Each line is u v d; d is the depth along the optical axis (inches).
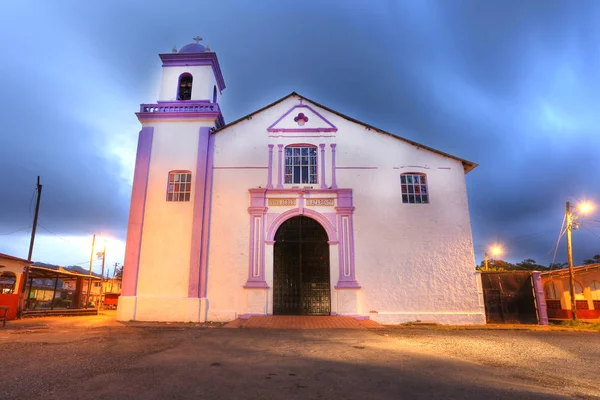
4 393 171.5
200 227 522.9
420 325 482.6
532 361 262.8
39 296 1459.2
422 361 250.8
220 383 191.9
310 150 567.5
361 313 499.8
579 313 703.1
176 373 211.8
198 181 541.0
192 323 478.6
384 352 282.8
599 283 718.5
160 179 545.6
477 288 512.1
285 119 573.9
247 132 567.5
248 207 537.6
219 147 560.1
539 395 175.8
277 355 267.3
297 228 538.9
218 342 325.1
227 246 522.9
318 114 576.4
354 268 514.9
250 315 496.1
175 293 505.0
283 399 166.9
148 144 559.2
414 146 562.9
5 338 352.2
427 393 176.9
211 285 509.0
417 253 522.3
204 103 581.6
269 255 520.1
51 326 467.2
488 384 194.4
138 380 195.9
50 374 207.8
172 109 581.0
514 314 510.6
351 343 323.9
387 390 181.2
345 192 540.1
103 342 326.0
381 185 547.2
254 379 200.2
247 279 511.5
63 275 887.7
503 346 325.4
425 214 537.0
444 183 548.4
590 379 212.5
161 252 518.6
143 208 532.4
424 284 511.8
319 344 316.5
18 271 625.3
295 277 522.0
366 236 527.2
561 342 352.2
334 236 526.6
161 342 326.3
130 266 512.7
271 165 555.2
